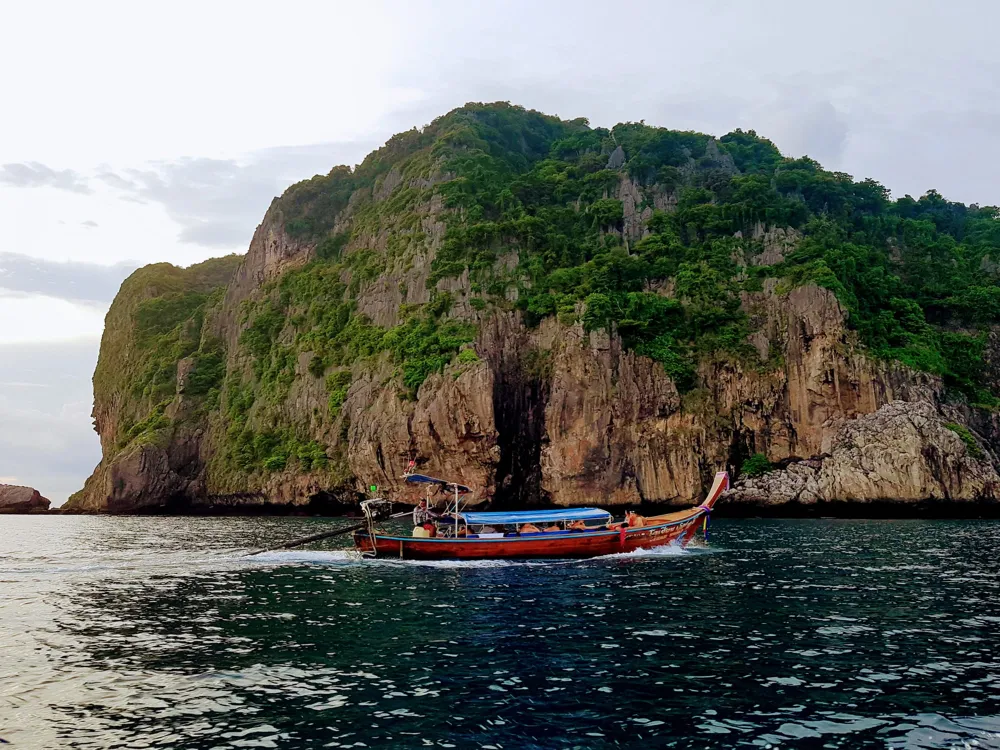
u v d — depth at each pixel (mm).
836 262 92188
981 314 94562
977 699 15992
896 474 74438
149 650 20578
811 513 77688
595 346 86500
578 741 13945
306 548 48438
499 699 16188
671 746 13703
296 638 21750
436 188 114000
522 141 143500
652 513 83938
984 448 79312
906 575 32719
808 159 127688
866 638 21172
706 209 105375
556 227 108125
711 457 84438
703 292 93312
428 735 14234
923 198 133250
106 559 42531
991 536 51531
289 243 133875
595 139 135750
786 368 86000
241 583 32344
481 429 82000
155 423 120188
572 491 83312
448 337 89875
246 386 118500
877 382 81625
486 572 34875
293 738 14164
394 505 88812
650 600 27141
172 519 94562
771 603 26375
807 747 13617
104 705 16062
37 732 14539
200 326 140875
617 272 95750
